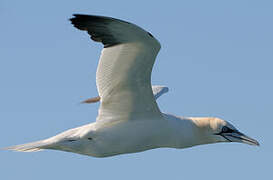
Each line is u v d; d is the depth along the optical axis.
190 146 18.30
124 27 15.03
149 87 16.62
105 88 16.69
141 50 15.66
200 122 18.47
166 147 17.86
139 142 17.33
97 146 17.28
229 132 18.77
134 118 17.27
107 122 17.25
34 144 16.97
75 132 17.36
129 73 16.30
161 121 17.42
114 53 15.84
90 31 15.21
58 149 17.30
